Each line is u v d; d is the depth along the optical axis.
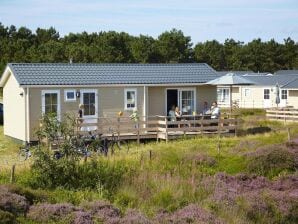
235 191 15.29
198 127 27.86
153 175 16.14
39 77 26.89
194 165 18.52
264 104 57.28
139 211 12.94
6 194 12.27
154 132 28.08
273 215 13.90
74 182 15.11
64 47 75.50
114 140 25.34
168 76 30.56
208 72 32.12
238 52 107.81
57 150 15.59
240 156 19.66
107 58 77.50
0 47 80.06
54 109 26.97
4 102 30.30
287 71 77.25
